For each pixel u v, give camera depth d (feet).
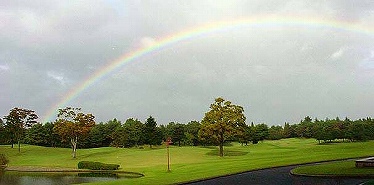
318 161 160.56
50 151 381.81
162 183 118.93
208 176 130.52
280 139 630.33
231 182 111.45
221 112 284.82
